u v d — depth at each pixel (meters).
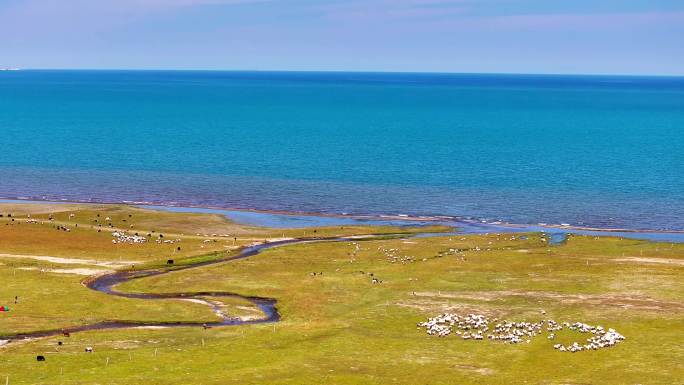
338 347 72.06
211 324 81.81
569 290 90.44
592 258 107.25
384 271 101.06
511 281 95.06
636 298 86.44
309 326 79.25
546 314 81.44
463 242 118.69
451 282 95.12
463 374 64.69
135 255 109.00
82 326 79.25
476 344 72.94
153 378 62.59
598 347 70.75
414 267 102.81
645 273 97.06
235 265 104.81
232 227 130.75
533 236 123.12
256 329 78.44
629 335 74.12
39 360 67.06
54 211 137.50
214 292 93.19
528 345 72.25
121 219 132.75
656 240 124.81
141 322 81.50
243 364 66.88
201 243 117.06
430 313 82.94
